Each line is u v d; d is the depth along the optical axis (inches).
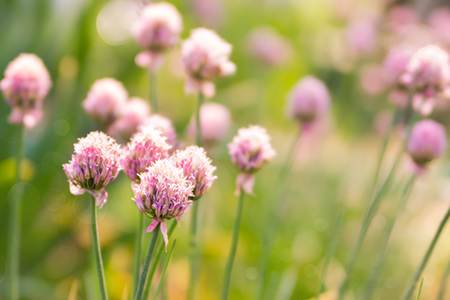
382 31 83.7
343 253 53.4
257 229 54.8
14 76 40.7
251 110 67.8
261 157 37.1
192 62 39.6
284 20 90.1
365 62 76.4
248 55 68.1
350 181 58.9
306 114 44.9
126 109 40.9
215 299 48.0
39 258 51.0
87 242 50.9
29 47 58.4
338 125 73.5
